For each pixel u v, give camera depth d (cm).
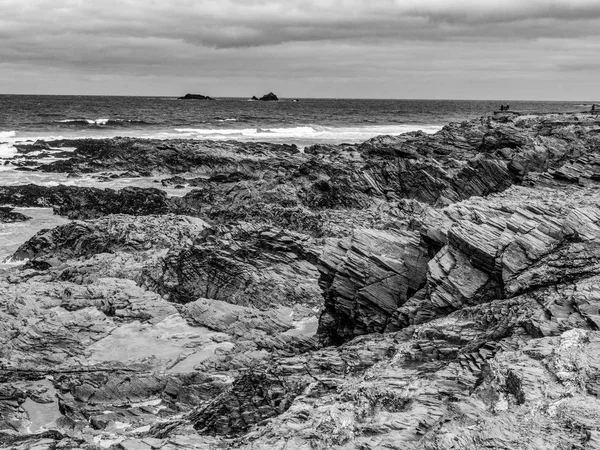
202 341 2792
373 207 4469
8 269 3909
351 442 1367
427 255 2325
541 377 1382
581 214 2059
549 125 4544
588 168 3073
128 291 3197
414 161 4828
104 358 2619
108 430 2077
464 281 2047
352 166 5172
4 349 2625
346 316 2361
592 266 1842
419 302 2169
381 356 1912
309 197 4847
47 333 2744
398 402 1517
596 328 1557
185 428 1933
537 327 1622
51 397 2333
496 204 2448
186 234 4144
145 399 2344
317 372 1922
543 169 3516
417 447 1281
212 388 2278
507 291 1888
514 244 2005
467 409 1370
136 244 4022
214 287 3344
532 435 1202
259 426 1698
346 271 2336
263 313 3016
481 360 1603
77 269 3619
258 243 3475
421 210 3938
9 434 2044
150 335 2845
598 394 1299
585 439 1165
